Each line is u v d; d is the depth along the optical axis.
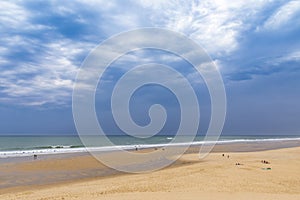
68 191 15.09
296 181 17.12
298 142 79.56
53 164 27.58
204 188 15.02
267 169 21.31
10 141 91.94
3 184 18.72
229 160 28.09
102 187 16.02
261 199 11.84
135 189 15.06
